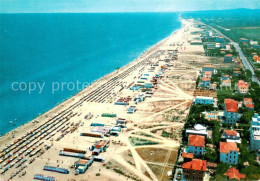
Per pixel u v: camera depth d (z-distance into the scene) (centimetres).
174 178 18888
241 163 19675
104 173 19800
